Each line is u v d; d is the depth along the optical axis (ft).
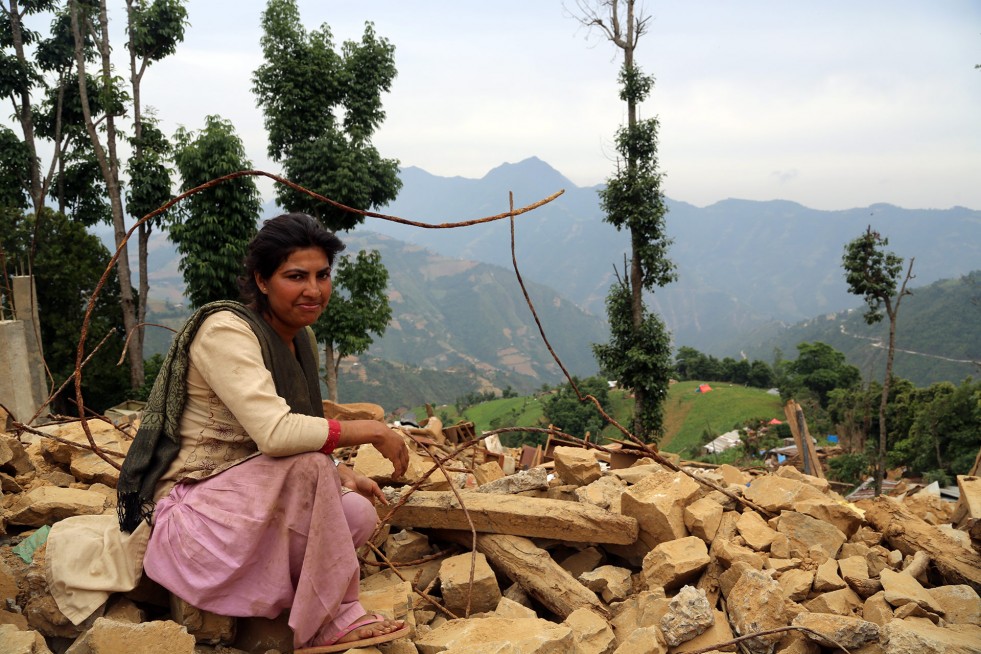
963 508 12.30
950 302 631.97
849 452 146.82
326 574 7.23
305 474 7.17
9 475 11.59
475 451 16.49
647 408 86.89
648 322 85.40
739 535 11.12
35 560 7.80
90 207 99.45
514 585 10.23
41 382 40.32
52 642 7.57
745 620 8.87
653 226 81.76
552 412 209.26
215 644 7.59
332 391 70.54
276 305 7.49
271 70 68.64
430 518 10.85
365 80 70.33
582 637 8.34
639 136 81.05
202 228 65.05
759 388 362.12
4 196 88.17
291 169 68.90
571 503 11.02
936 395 157.28
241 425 7.52
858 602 9.50
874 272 86.02
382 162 71.20
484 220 7.55
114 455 12.09
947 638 8.00
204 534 7.20
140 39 80.12
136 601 7.86
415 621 8.81
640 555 10.89
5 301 39.55
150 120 86.43
